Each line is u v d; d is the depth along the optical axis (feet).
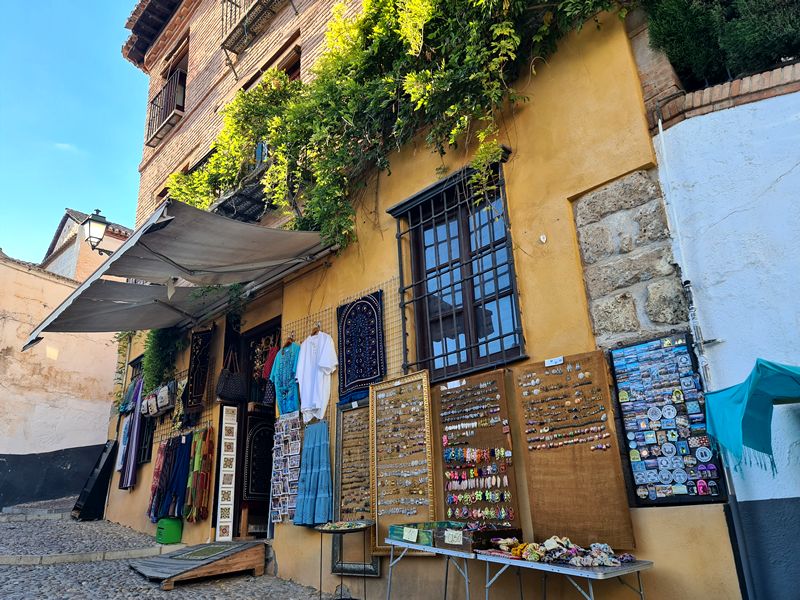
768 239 12.31
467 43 17.62
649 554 12.46
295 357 23.25
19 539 29.30
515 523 14.58
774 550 10.99
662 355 13.16
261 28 36.04
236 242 20.95
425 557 16.74
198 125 41.39
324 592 19.45
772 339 11.83
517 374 15.49
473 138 18.62
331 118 21.91
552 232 15.89
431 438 17.04
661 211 14.01
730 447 10.66
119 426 40.34
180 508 28.48
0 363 47.93
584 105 15.99
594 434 13.62
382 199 21.48
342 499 19.67
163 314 30.01
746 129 13.08
